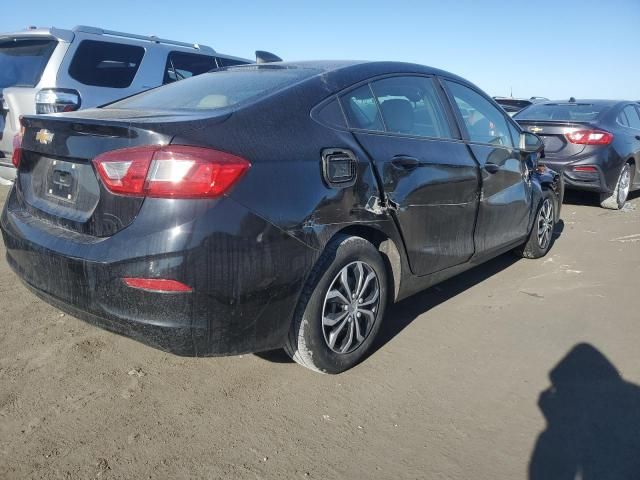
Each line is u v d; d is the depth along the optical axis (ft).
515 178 14.52
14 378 9.27
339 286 9.33
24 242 8.70
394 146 10.36
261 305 8.04
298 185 8.38
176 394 9.11
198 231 7.30
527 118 27.73
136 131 7.53
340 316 9.40
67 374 9.51
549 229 17.65
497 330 12.02
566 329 12.13
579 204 28.02
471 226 12.55
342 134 9.50
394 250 10.44
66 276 7.92
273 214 7.99
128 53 21.65
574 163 24.43
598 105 26.73
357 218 9.34
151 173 7.34
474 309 13.19
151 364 10.02
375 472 7.49
